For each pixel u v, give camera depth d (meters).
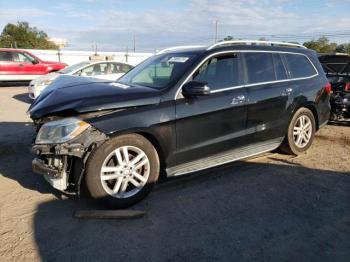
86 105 3.70
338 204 4.11
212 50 4.66
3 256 3.09
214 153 4.64
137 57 34.62
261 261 3.06
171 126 4.12
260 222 3.69
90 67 11.92
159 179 4.55
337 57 8.59
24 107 11.15
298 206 4.05
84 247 3.24
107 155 3.78
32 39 70.56
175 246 3.26
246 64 5.00
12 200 4.15
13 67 17.55
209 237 3.41
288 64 5.61
